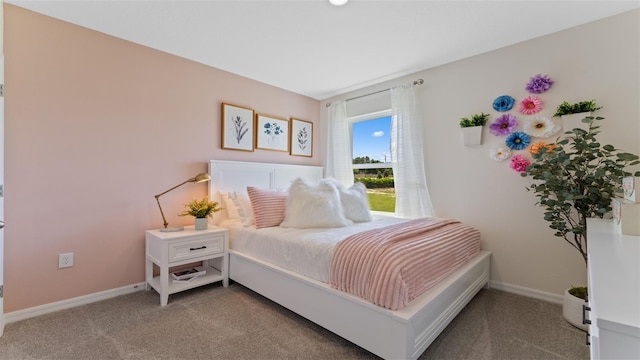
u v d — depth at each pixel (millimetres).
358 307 1485
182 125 2619
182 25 2084
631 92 1898
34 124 1902
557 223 1895
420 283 1494
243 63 2754
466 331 1743
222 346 1588
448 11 1901
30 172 1893
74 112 2059
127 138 2305
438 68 2797
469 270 2002
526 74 2305
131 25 2086
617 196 1695
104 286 2201
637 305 500
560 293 2162
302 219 2379
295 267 1908
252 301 2188
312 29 2133
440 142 2785
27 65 1876
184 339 1652
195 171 2707
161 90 2490
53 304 1980
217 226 2695
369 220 2785
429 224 2191
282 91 3477
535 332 1734
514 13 1926
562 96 2148
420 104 2922
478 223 2564
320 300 1700
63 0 1789
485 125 2514
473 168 2588
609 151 1745
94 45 2146
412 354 1323
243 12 1919
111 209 2230
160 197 2488
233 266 2473
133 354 1506
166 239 2096
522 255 2334
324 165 3896
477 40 2301
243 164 2979
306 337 1688
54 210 1986
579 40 2080
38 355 1488
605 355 462
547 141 2215
